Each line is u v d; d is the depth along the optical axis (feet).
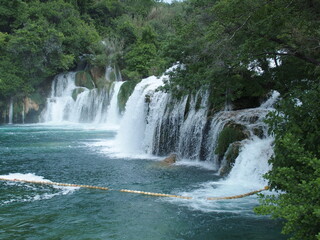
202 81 41.91
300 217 14.87
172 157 52.75
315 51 30.68
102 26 205.98
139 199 33.22
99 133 96.17
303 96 24.63
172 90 50.44
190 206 30.73
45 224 26.81
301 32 29.17
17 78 133.49
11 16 160.25
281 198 16.30
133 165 49.65
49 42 142.41
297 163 21.84
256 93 47.83
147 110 65.26
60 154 59.67
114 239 24.00
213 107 51.98
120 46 161.68
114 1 215.92
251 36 32.86
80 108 133.69
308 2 26.89
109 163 51.44
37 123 133.80
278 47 34.04
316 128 22.17
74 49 159.22
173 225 26.43
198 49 43.73
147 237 24.30
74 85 148.56
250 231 25.11
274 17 27.53
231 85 44.68
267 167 36.35
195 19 44.91
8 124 129.80
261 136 42.01
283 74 43.91
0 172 45.32
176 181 39.60
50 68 146.72
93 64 152.76
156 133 59.26
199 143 51.31
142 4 235.40
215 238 24.03
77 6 201.87
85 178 41.83
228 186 36.78
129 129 70.54
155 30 176.45
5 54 140.56
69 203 32.14
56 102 139.44
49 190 36.73
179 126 56.39
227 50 37.91
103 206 31.19
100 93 130.52
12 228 26.00
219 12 32.83
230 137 43.55
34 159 55.01
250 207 30.01
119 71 158.61
